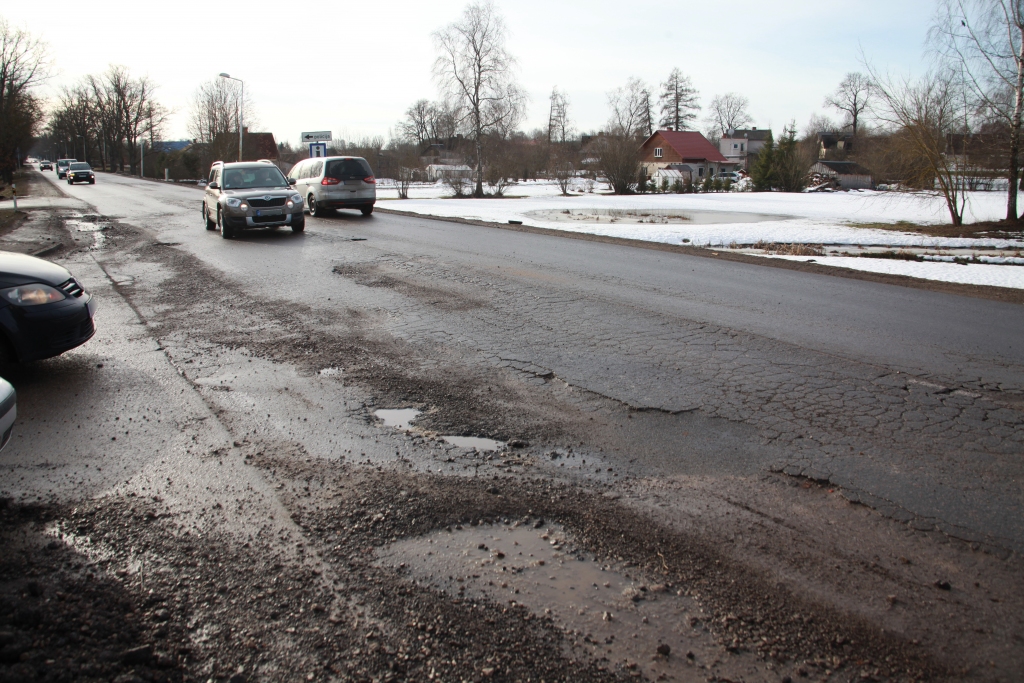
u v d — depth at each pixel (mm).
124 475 3967
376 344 6816
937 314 8234
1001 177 21203
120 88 96688
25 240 15375
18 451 4309
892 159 22422
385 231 17359
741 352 6516
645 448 4367
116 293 9578
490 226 19125
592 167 55750
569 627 2662
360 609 2748
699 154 85625
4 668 2295
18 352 5648
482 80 43156
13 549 3172
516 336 7094
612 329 7383
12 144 37031
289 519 3465
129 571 3000
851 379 5715
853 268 11906
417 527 3400
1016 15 19203
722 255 13344
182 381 5715
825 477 3951
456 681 2363
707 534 3346
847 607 2797
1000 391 5426
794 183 60438
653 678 2398
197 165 69875
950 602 2836
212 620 2668
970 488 3826
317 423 4793
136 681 2293
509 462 4168
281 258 12617
